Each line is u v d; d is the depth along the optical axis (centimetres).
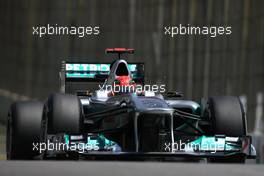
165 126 3030
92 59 10075
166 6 9288
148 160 3103
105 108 3322
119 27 9944
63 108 3044
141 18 9700
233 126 3144
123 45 9881
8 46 11050
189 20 8812
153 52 9456
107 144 3033
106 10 10106
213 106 3206
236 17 7775
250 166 2419
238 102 3225
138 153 2892
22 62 10750
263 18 7194
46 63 10456
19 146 3316
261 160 5072
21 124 3309
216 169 2306
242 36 7619
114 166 2412
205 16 8494
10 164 2491
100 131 3175
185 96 8800
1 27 11169
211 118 3189
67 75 4184
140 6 9731
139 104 3009
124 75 3544
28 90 10594
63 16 10475
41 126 3197
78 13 10338
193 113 3428
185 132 3253
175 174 2145
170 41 9150
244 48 7550
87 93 3756
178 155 2931
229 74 7825
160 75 9312
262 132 6744
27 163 2533
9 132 3434
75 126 3034
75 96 3147
